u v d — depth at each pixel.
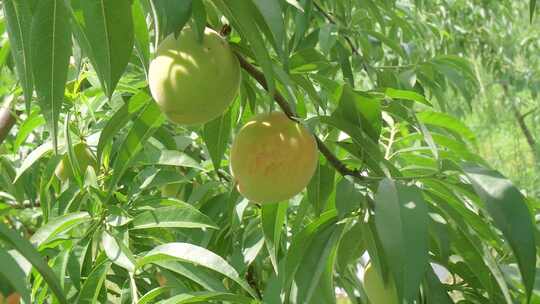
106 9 0.51
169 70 0.60
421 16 1.83
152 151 0.82
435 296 0.66
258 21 0.57
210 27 0.66
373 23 1.41
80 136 0.87
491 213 0.57
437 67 1.23
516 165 3.07
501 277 0.64
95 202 0.77
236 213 0.82
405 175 0.74
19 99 1.01
